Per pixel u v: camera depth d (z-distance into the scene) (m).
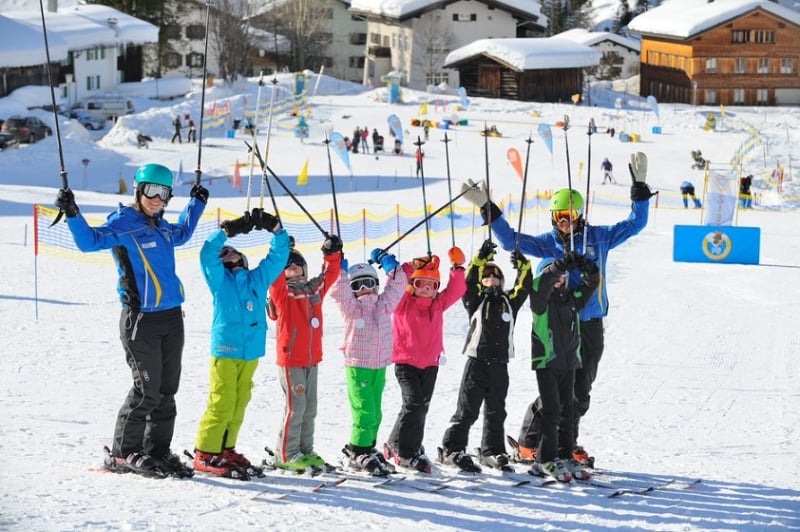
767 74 91.56
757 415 14.09
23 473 8.05
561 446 9.02
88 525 6.45
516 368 16.80
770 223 42.78
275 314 8.52
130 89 81.50
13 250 27.94
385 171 54.47
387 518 7.07
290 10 97.50
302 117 67.00
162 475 8.08
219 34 84.81
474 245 31.81
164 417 8.30
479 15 96.19
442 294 8.91
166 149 59.44
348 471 8.72
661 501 8.15
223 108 68.50
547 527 7.08
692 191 47.31
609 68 123.62
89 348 17.27
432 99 82.75
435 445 10.84
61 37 74.69
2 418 11.31
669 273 28.83
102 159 55.84
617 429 12.80
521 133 69.56
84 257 27.25
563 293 8.94
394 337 8.91
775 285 27.08
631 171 9.66
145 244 8.09
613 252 32.66
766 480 9.34
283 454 8.52
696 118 78.88
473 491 8.13
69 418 11.72
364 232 30.27
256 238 31.11
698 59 92.19
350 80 109.81
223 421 8.25
